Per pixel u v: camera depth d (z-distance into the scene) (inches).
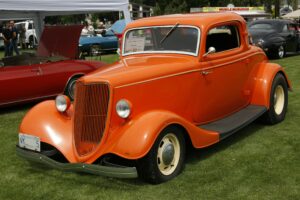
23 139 185.8
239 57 225.0
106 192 164.6
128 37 222.1
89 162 167.5
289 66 518.6
